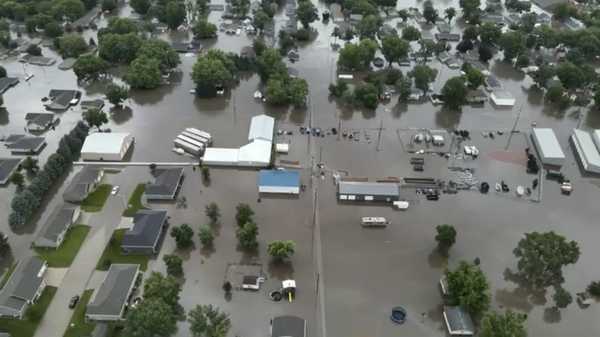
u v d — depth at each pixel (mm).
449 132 175250
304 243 125438
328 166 155000
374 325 105188
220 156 153500
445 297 111750
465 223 134000
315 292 112125
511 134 175875
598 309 110938
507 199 143750
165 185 138500
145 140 165000
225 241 125062
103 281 111500
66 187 143625
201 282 113562
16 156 155125
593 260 123812
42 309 105562
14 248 121188
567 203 143375
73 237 124375
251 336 101688
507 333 93438
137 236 119938
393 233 129750
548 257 111938
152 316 92938
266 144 159125
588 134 170375
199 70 190125
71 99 185000
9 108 181750
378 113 186875
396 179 149375
